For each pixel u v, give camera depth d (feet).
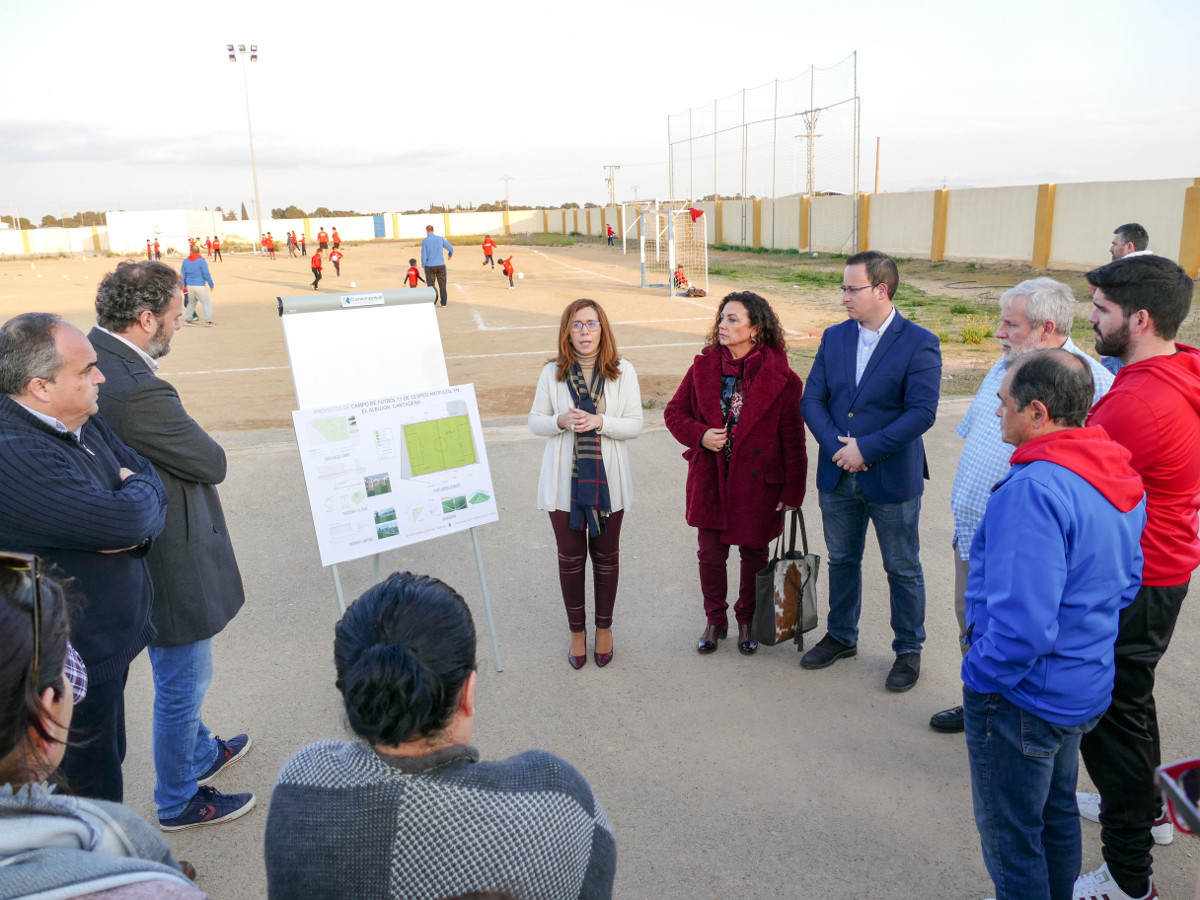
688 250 79.66
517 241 193.77
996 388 9.75
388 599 4.34
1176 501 7.48
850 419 11.99
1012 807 7.09
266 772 10.80
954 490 10.03
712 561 13.33
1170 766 3.95
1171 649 13.38
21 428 6.88
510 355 42.73
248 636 14.39
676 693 12.46
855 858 9.09
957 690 12.41
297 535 18.69
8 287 97.76
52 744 3.61
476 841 3.79
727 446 12.80
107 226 203.82
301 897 3.80
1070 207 72.43
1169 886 8.70
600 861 4.21
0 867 2.89
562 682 12.85
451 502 12.75
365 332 12.55
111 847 3.43
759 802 10.02
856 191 99.19
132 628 7.80
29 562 3.53
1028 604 6.42
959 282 72.54
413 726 3.94
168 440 8.59
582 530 12.86
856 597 12.98
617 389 12.72
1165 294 7.71
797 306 59.67
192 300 61.41
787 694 12.39
